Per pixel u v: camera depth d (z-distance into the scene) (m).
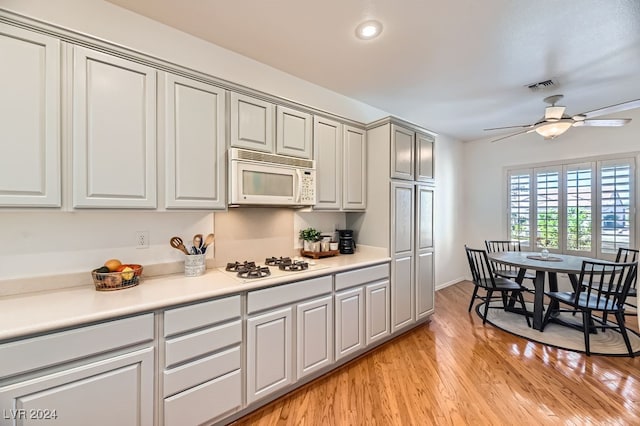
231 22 1.93
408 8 1.77
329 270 2.17
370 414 1.79
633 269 2.48
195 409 1.52
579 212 3.87
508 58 2.33
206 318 1.56
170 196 1.67
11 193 1.25
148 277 1.87
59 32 1.34
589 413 1.79
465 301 4.00
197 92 1.77
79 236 1.66
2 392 1.06
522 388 2.04
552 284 3.32
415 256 2.98
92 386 1.24
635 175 3.43
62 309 1.28
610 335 2.86
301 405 1.87
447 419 1.75
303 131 2.32
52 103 1.33
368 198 2.89
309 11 1.81
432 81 2.77
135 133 1.55
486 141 4.89
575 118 2.60
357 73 2.62
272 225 2.55
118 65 1.50
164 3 1.75
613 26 1.91
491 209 4.83
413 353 2.55
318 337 2.10
